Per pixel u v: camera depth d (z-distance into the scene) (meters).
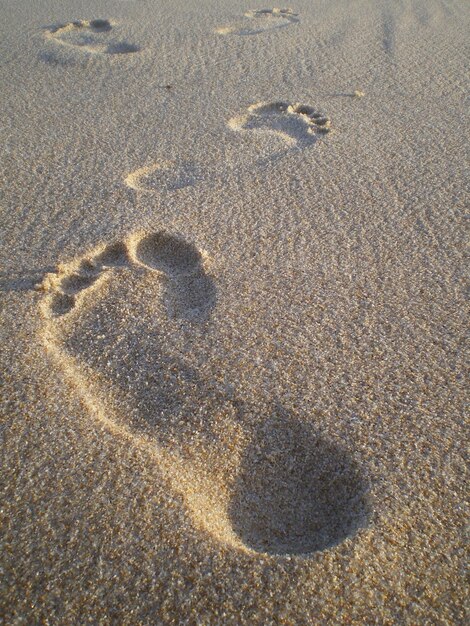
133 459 0.24
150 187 0.42
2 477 0.23
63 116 0.52
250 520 0.23
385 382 0.27
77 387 0.27
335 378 0.27
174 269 0.35
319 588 0.20
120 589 0.20
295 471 0.24
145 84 0.58
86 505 0.22
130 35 0.72
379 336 0.29
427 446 0.24
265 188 0.41
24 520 0.22
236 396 0.27
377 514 0.22
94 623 0.19
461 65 0.61
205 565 0.21
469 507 0.22
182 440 0.25
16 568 0.21
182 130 0.49
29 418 0.26
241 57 0.65
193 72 0.61
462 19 0.77
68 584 0.20
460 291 0.32
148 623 0.19
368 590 0.20
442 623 0.19
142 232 0.37
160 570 0.20
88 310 0.31
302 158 0.45
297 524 0.23
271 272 0.34
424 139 0.47
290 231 0.37
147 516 0.22
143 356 0.29
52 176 0.43
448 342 0.29
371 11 0.81
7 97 0.55
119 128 0.50
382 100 0.54
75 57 0.64
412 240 0.36
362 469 0.24
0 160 0.45
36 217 0.38
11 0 0.86
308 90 0.56
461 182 0.41
